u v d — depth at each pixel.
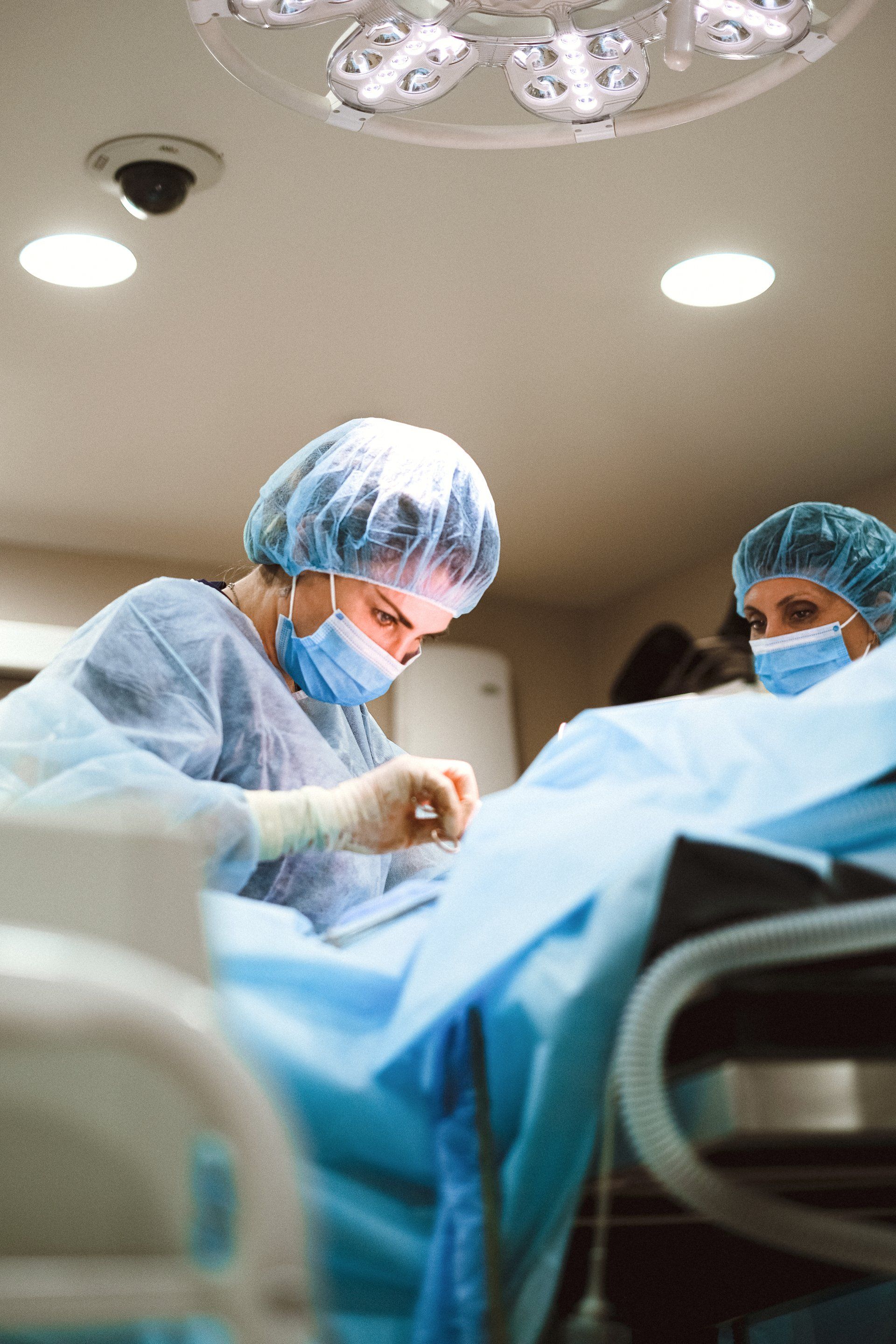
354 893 1.63
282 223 2.38
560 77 1.51
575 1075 0.84
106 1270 0.53
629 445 3.30
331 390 2.99
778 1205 0.75
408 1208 0.91
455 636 4.27
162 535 3.72
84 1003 0.52
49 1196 0.63
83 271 2.52
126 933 0.69
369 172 2.24
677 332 2.80
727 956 0.76
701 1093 0.80
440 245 2.47
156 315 2.67
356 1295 0.88
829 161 2.26
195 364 2.86
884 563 2.03
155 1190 0.64
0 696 3.55
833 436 3.29
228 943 0.98
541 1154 0.85
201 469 3.33
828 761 0.92
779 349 2.88
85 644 1.60
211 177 2.23
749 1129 0.75
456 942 0.92
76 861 0.70
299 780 1.66
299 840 1.39
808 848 0.92
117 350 2.79
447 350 2.84
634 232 2.45
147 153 2.17
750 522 3.77
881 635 2.08
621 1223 1.16
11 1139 0.63
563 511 3.67
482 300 2.66
